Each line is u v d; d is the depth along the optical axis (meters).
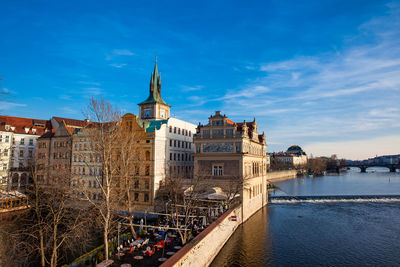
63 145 74.44
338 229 53.22
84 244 36.69
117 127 40.97
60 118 96.62
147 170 60.97
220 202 52.41
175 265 24.73
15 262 29.11
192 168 79.12
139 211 60.28
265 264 36.50
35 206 29.11
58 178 34.47
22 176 50.47
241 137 57.56
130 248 33.84
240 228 53.00
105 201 36.03
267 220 59.81
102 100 36.28
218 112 61.38
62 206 29.88
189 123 78.56
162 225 43.81
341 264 37.06
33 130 90.06
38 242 34.06
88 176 65.06
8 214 34.38
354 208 75.06
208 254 34.94
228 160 58.00
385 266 36.56
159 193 60.47
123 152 41.34
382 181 169.00
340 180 178.75
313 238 47.53
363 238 47.84
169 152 67.19
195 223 45.19
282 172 191.38
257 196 70.69
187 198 48.53
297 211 70.44
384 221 59.97
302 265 36.47
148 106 79.50
